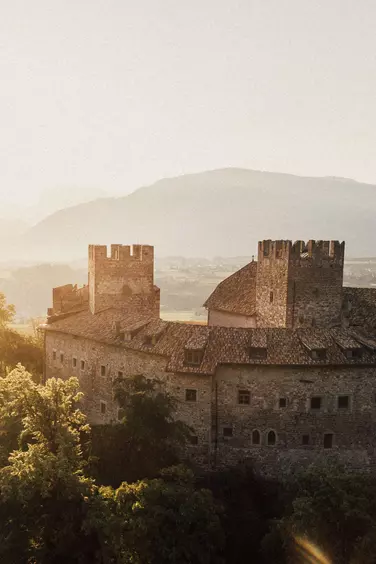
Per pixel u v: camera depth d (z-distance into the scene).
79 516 47.25
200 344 61.44
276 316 73.00
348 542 44.31
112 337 70.69
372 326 69.31
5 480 45.66
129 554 44.66
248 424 61.56
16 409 54.22
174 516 45.88
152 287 86.25
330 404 61.34
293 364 59.66
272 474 61.56
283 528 46.06
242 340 62.97
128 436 53.59
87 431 55.62
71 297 92.25
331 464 54.38
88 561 47.56
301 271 70.62
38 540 48.12
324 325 72.19
